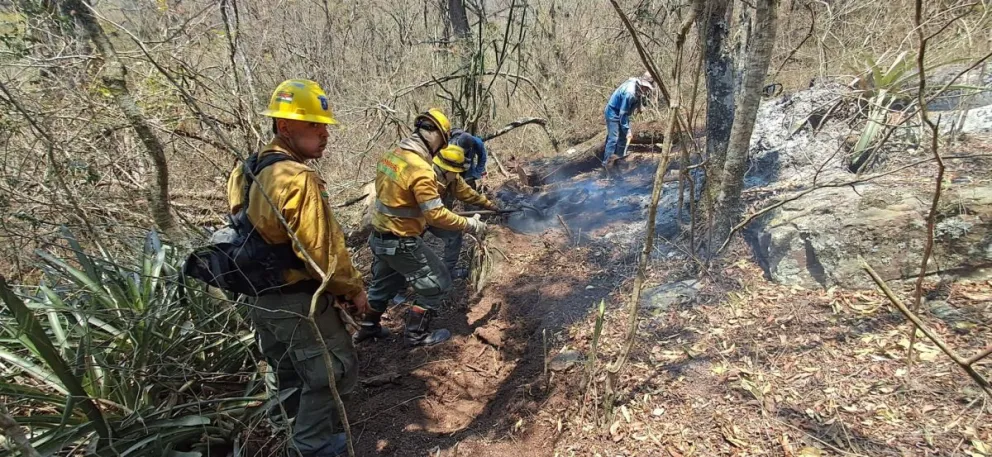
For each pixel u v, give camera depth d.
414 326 3.30
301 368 2.11
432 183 2.87
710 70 3.02
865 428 1.75
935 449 1.62
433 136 2.94
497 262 4.04
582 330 2.88
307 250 1.88
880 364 1.99
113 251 3.33
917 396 1.81
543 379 2.63
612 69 8.25
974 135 3.06
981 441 1.60
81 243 3.27
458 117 5.94
